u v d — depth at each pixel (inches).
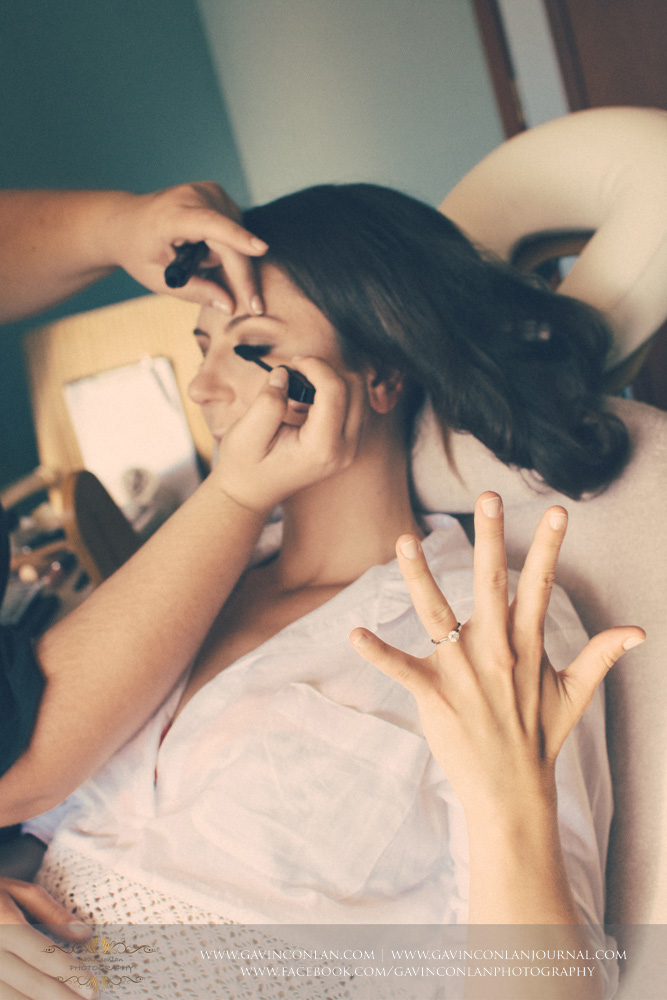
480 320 27.1
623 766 25.7
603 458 26.9
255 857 22.3
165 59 78.4
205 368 26.6
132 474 61.8
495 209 34.9
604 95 78.5
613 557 27.6
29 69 70.0
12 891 22.7
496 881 16.3
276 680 25.4
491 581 16.0
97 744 22.5
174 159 81.5
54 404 63.9
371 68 82.6
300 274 25.6
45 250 30.6
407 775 22.6
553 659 23.6
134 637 22.5
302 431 22.4
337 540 28.3
